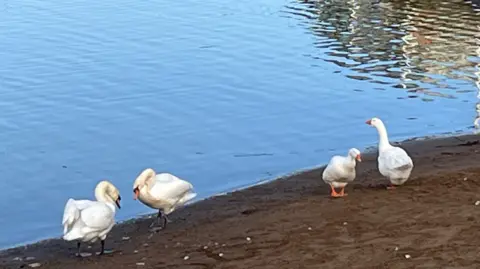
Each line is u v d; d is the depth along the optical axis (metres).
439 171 13.39
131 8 36.09
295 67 24.69
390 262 8.60
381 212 10.63
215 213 12.18
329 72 24.05
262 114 19.48
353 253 9.05
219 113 19.56
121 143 17.34
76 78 22.92
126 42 28.27
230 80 22.83
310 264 8.87
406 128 18.30
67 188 14.75
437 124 18.56
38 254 10.84
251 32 30.73
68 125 18.59
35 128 18.36
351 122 18.81
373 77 23.48
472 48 27.88
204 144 17.25
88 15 34.09
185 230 11.25
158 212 11.96
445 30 31.69
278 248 9.62
